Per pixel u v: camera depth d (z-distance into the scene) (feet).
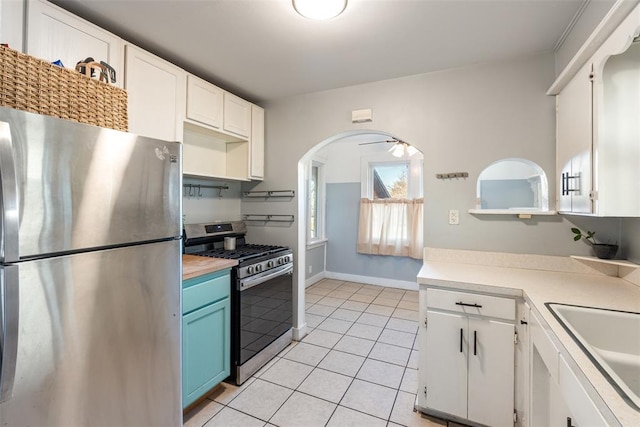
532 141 6.79
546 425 4.67
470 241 7.29
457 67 7.45
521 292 5.20
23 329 2.77
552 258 6.59
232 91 9.12
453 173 7.43
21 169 2.73
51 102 3.55
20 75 3.29
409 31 5.91
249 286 7.32
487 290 5.44
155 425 4.13
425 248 7.66
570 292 5.01
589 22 5.01
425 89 7.79
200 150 8.82
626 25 3.69
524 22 5.60
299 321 9.47
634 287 5.30
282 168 9.75
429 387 5.87
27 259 2.79
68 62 4.86
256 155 9.62
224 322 6.83
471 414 5.57
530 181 9.04
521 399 5.24
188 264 6.59
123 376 3.69
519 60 6.91
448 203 7.50
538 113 6.75
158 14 5.40
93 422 3.38
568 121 5.76
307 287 15.15
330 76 8.04
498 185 9.50
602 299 4.64
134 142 3.75
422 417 5.97
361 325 10.50
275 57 6.99
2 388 2.55
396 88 8.11
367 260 15.93
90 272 3.31
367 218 15.61
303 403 6.38
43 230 2.89
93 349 3.35
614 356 3.84
